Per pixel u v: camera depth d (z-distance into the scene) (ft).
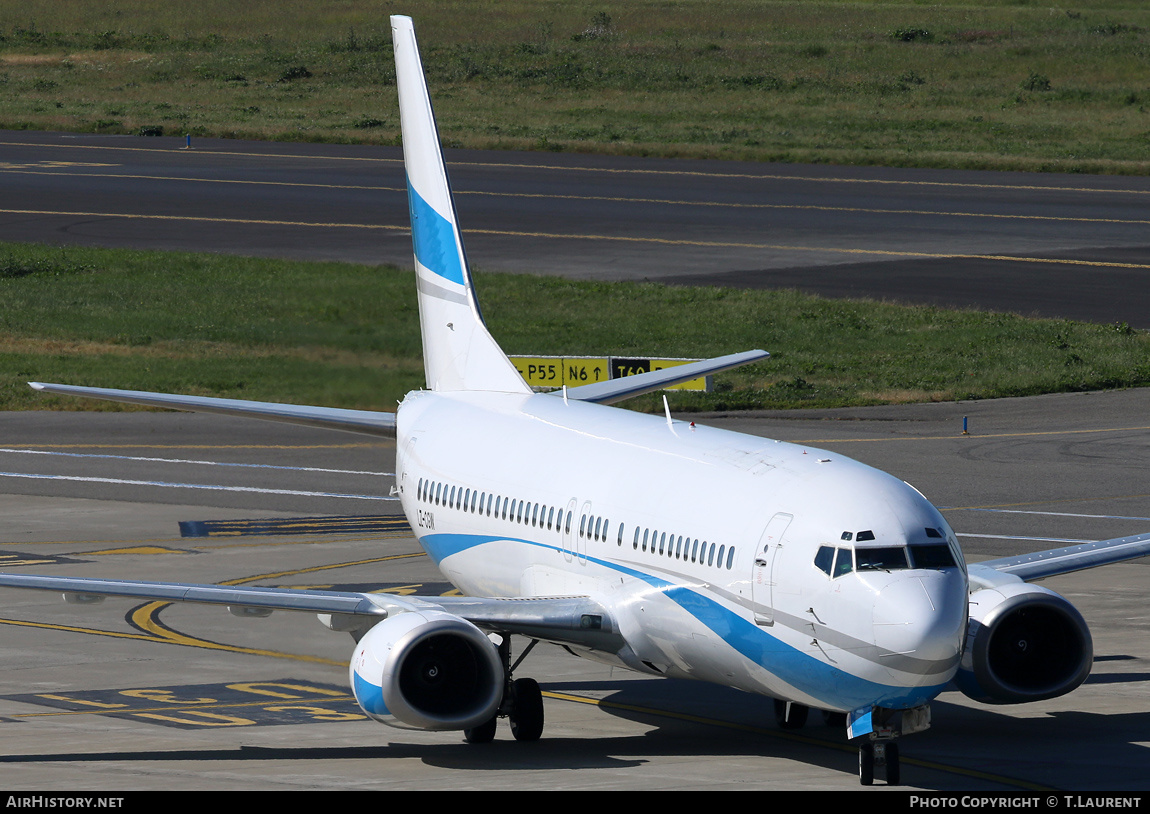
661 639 243.19
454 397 346.95
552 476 281.54
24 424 645.10
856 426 615.57
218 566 414.62
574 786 223.51
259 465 572.10
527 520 282.56
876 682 206.39
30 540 448.24
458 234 353.31
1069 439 590.55
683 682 304.50
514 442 304.30
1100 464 547.90
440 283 362.74
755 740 256.73
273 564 418.51
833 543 213.05
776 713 268.00
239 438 622.95
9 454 589.32
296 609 240.94
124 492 523.70
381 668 228.22
